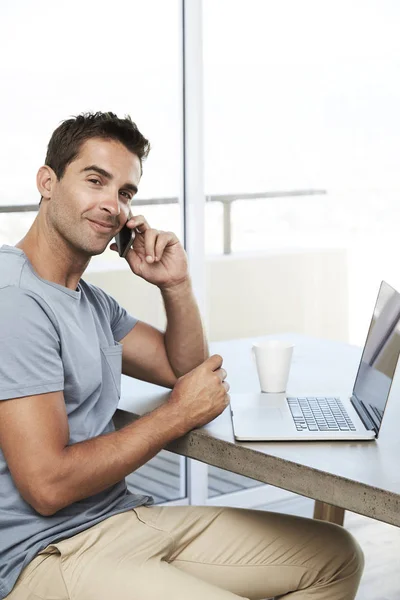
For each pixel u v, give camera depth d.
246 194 3.90
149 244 2.41
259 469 1.98
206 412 2.12
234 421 2.16
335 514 3.02
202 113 3.76
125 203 2.26
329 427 2.11
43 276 2.14
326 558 2.20
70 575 1.94
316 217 4.05
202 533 2.24
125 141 2.19
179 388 2.13
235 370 2.67
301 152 3.99
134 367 2.52
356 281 4.16
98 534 2.03
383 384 2.12
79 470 1.93
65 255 2.17
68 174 2.14
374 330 2.37
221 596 1.90
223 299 3.91
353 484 1.80
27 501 1.95
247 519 2.27
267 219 3.96
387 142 4.14
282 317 4.04
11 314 1.93
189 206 3.79
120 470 2.01
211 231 3.85
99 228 2.15
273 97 3.91
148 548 2.05
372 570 3.47
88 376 2.12
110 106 3.57
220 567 2.19
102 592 1.92
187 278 2.49
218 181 3.84
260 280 3.98
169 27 3.67
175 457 3.91
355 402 2.30
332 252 4.10
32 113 3.39
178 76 3.72
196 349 2.51
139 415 2.27
